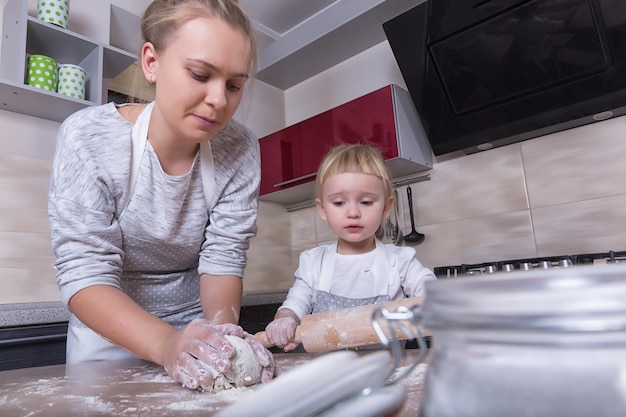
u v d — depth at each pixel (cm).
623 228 151
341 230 116
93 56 167
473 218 185
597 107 148
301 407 19
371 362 22
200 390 52
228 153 99
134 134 84
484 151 186
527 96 158
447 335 22
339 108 201
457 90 171
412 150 188
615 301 17
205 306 90
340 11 214
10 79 149
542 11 143
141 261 95
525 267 154
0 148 158
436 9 164
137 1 202
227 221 98
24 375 68
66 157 79
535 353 19
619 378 17
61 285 74
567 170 165
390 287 113
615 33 136
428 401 22
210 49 68
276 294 175
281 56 236
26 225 159
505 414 19
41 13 156
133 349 64
